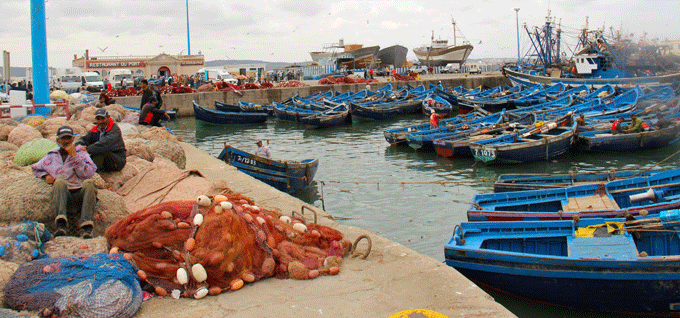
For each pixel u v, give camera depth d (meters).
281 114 38.12
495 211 9.63
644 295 6.98
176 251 4.88
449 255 8.03
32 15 17.17
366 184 17.05
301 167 15.27
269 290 4.84
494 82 59.66
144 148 9.25
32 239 4.86
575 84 43.41
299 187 15.47
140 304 4.33
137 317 4.21
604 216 8.94
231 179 10.20
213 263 4.73
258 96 45.66
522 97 39.53
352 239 6.37
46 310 3.88
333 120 33.53
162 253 4.97
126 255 4.85
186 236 4.93
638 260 6.80
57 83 41.50
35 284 4.10
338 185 17.00
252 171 14.42
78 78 43.78
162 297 4.63
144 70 69.56
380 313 4.37
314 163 15.98
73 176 5.72
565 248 8.32
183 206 5.14
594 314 7.52
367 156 22.62
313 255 5.49
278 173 14.84
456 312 4.38
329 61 85.00
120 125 13.28
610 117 26.36
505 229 8.62
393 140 24.23
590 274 7.07
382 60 94.69
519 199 10.96
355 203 14.63
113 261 4.49
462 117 28.52
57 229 5.36
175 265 4.79
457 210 13.54
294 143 27.73
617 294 7.12
